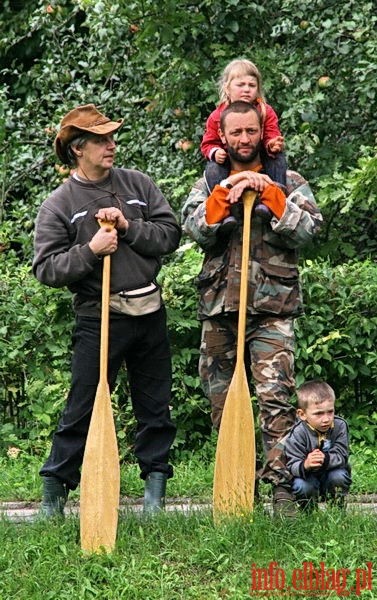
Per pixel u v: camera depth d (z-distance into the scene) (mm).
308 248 26703
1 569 14234
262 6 26438
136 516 16094
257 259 15820
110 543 14805
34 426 22172
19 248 30562
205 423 21859
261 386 15727
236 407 15539
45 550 14516
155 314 16422
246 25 26891
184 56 26703
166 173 27641
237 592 13289
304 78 26391
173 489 19266
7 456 21844
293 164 27062
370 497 18547
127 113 29016
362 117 27328
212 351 16281
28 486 19812
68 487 16375
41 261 15797
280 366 15727
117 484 15016
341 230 27062
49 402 21734
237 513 15164
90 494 14898
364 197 24703
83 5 27844
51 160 30031
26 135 30453
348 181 23812
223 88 18047
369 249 27578
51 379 21938
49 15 30250
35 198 30547
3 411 22453
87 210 16016
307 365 21609
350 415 21984
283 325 15883
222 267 15938
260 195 15492
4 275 22812
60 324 21656
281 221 15367
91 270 15609
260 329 15914
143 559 14289
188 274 21641
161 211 16453
